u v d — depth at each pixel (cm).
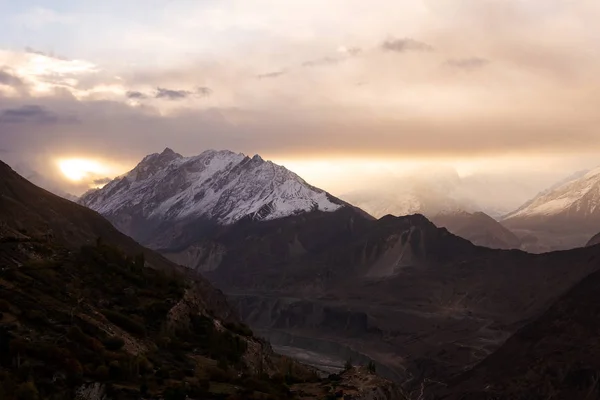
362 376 9800
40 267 10050
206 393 8306
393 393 9588
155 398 7894
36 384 7588
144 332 9594
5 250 10356
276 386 9131
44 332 8562
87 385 7825
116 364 8256
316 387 9419
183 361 9319
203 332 10438
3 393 7094
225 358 9831
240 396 8375
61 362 8025
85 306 9462
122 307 10006
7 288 9219
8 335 8131
